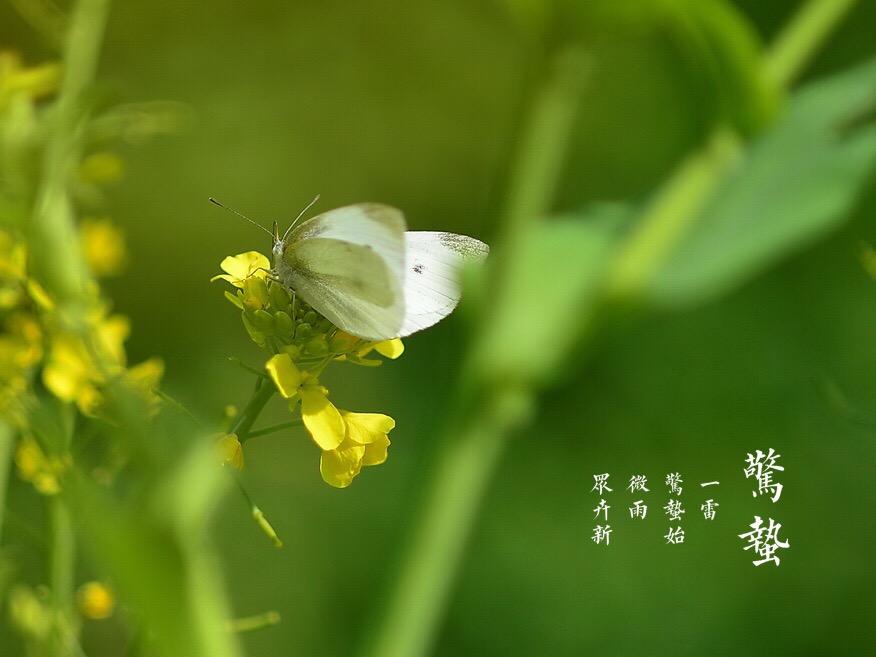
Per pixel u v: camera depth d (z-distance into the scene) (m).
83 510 0.24
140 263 1.03
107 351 0.31
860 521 0.90
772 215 0.31
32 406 0.31
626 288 0.30
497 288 0.28
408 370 1.04
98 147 0.33
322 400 0.30
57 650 0.33
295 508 0.96
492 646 0.88
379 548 0.95
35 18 0.34
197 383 1.00
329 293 0.33
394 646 0.27
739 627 0.87
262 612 0.91
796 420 0.95
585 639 0.88
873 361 0.95
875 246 0.96
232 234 1.08
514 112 0.28
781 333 0.98
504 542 0.91
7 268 0.31
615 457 0.96
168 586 0.24
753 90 0.32
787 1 0.98
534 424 0.97
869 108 0.33
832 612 0.88
